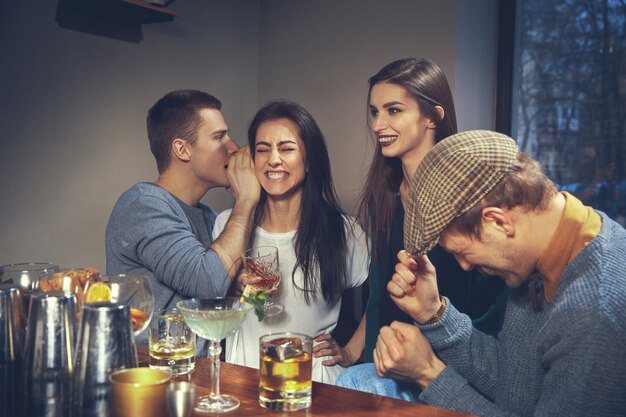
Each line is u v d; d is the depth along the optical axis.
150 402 0.91
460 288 1.89
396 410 1.08
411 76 2.13
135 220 1.83
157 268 1.81
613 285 1.03
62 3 2.70
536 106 3.14
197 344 1.76
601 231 1.11
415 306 1.38
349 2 3.38
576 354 1.01
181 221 1.89
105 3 2.69
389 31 3.22
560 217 1.12
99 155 2.89
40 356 1.00
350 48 3.38
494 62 3.23
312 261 1.94
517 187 1.11
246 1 3.72
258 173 1.93
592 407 1.00
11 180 2.54
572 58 3.03
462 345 1.39
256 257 1.69
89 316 0.97
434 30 3.03
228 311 1.08
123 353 0.98
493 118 3.24
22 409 1.03
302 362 1.08
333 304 2.00
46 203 2.68
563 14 3.04
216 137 2.02
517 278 1.18
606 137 2.94
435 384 1.30
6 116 2.52
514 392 1.25
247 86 3.76
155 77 3.15
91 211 2.87
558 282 1.13
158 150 2.04
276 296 1.95
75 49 2.77
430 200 1.14
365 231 2.10
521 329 1.28
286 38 3.68
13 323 1.08
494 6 3.21
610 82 2.92
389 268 2.03
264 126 1.92
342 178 3.45
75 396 0.99
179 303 1.12
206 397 1.12
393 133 2.13
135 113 3.05
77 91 2.79
